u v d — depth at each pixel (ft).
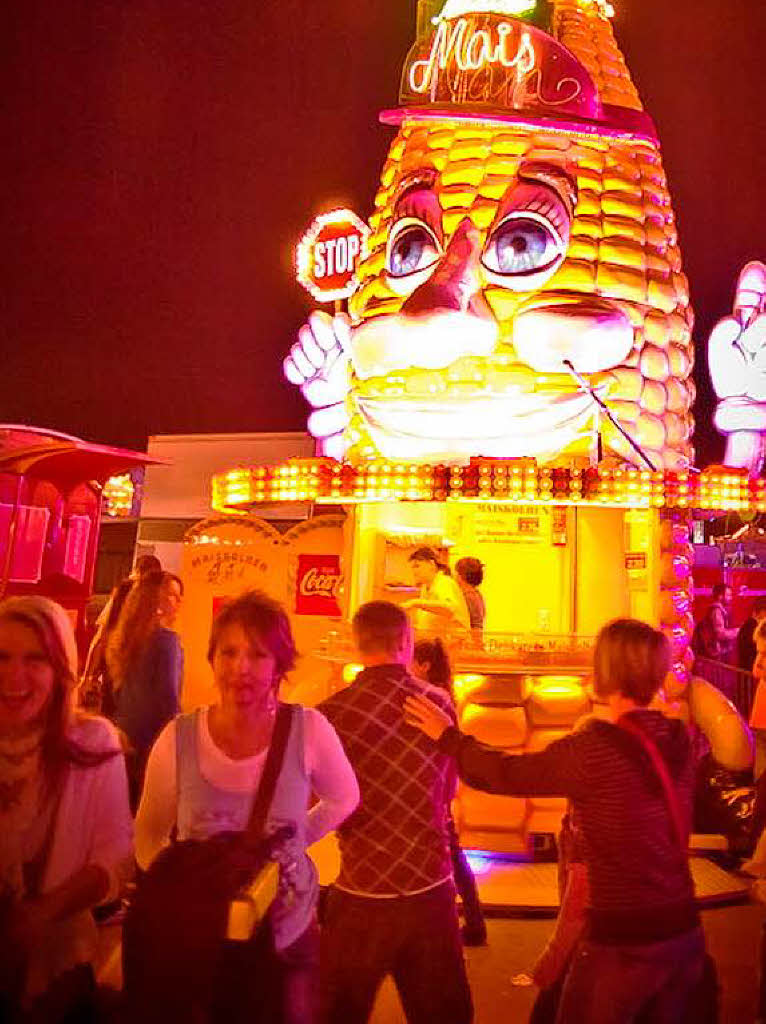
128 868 8.73
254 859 8.20
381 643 11.14
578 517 26.63
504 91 27.63
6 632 8.43
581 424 26.22
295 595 33.63
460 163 27.55
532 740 23.48
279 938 8.48
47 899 8.19
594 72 29.66
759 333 32.60
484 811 22.71
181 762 8.82
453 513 28.02
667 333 27.37
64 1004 8.35
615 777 9.25
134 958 7.83
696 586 59.36
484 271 26.23
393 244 27.71
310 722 9.14
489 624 27.12
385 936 10.15
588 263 26.43
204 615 34.58
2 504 25.86
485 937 17.63
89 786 8.59
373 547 28.60
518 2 29.35
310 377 45.39
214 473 60.80
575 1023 9.11
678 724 9.87
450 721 10.52
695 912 9.39
